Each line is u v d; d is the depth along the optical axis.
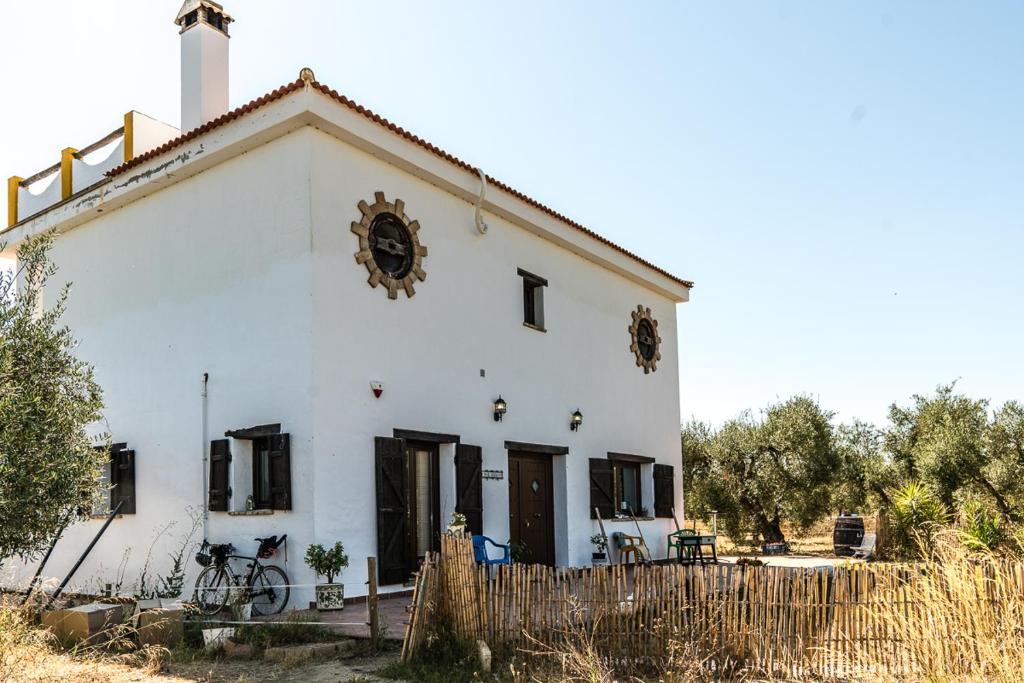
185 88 12.88
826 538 26.56
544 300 14.83
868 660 6.58
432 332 11.98
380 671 6.94
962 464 18.03
